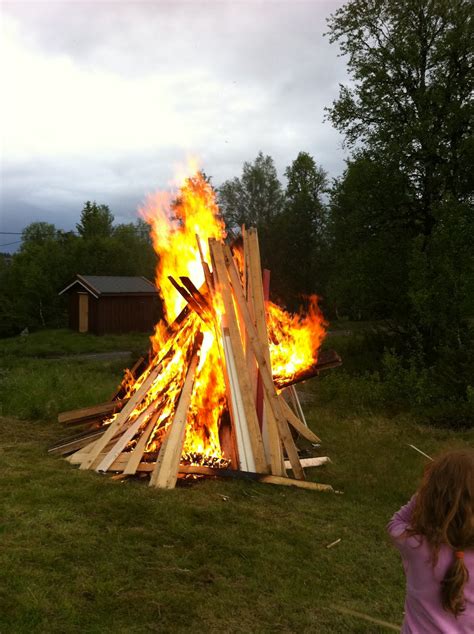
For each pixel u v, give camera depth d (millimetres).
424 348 17734
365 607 4148
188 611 3904
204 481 6602
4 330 43844
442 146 18547
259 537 5180
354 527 5641
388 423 10398
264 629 3773
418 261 17234
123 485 6305
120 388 9078
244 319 7406
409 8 18906
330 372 16094
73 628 3596
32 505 5570
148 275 47156
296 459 7012
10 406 10484
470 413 10547
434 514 1951
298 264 40125
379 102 19156
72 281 34688
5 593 3918
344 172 20391
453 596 1861
